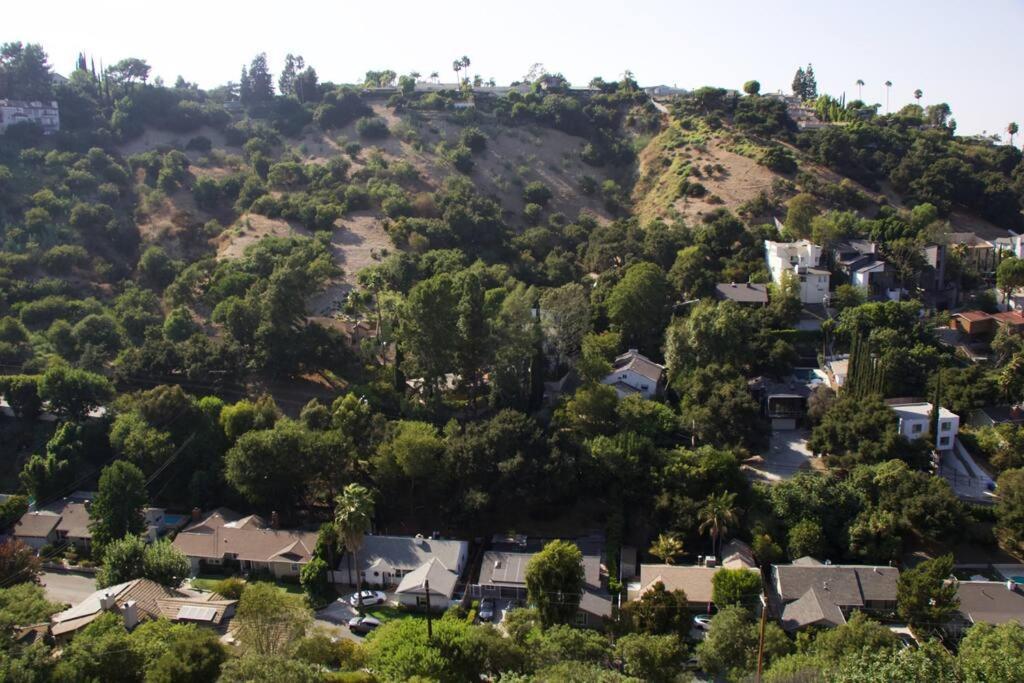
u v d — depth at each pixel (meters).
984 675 50.41
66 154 163.88
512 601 79.00
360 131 199.75
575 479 90.38
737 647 64.81
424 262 134.12
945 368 107.94
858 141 186.75
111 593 69.19
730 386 99.31
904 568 82.62
